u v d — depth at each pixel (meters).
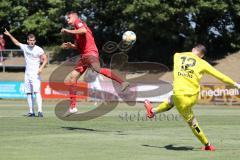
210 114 54.16
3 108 58.12
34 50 43.94
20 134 31.25
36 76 44.34
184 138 30.61
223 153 24.72
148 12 109.81
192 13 113.56
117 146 26.67
